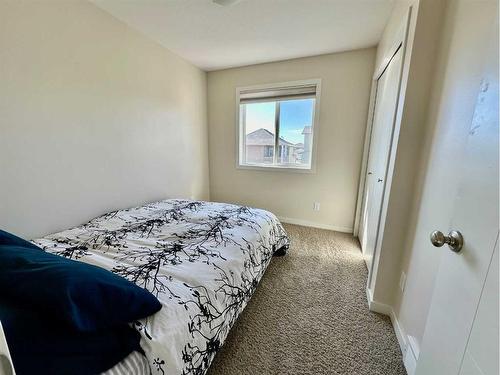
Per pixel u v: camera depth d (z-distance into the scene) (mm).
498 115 571
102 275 828
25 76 1492
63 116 1726
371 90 2646
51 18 1593
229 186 3744
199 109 3396
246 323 1513
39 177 1618
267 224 2072
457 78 1007
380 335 1425
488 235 579
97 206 2049
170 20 2070
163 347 829
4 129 1423
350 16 1986
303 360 1257
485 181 608
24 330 652
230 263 1374
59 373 642
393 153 1446
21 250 894
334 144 2994
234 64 3168
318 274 2094
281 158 3402
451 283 731
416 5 1243
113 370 727
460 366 635
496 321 521
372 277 1717
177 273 1178
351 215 3094
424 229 1212
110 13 1970
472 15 925
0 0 1352
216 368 1205
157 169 2713
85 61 1835
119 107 2166
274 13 1949
